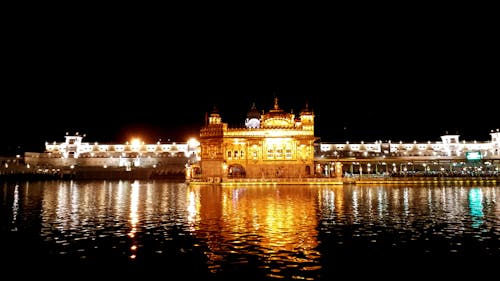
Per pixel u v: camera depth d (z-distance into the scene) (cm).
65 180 14925
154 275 2392
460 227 3759
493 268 2500
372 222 4034
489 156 16650
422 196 6812
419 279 2314
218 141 11738
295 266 2545
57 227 3831
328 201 5984
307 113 11912
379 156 16612
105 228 3772
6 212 4888
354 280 2297
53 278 2348
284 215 4516
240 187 9419
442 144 17300
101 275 2398
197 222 4075
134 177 15450
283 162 11738
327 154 17075
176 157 16512
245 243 3125
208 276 2369
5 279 2330
